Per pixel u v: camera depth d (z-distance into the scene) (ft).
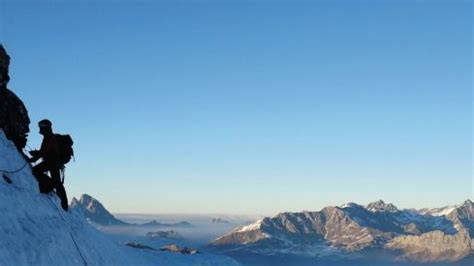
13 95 73.26
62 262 52.60
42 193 63.21
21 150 71.82
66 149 66.39
